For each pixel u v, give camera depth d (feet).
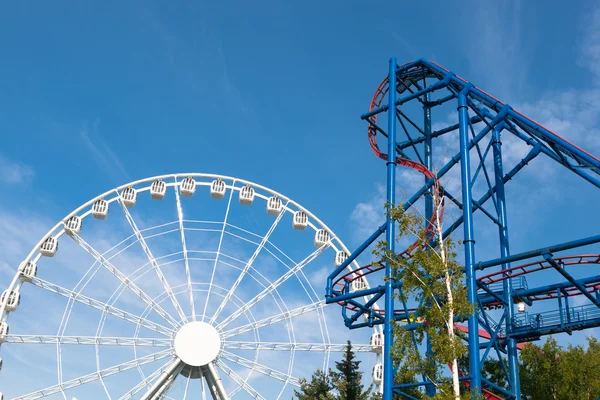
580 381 176.04
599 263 151.23
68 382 211.61
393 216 130.00
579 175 158.81
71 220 239.50
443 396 106.52
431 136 212.84
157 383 216.54
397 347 116.57
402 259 126.52
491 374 199.21
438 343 110.52
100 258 226.17
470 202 153.79
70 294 221.46
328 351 224.12
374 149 218.18
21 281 230.89
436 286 118.42
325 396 201.57
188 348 222.07
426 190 179.22
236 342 226.58
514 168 185.57
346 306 199.93
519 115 166.91
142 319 224.12
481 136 173.17
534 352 186.91
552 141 160.35
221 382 219.41
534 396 185.26
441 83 185.57
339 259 239.71
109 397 210.79
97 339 217.56
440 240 124.26
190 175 254.06
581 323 152.97
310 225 251.60
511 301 168.55
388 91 191.62
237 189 257.55
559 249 138.00
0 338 213.87
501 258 144.87
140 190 250.78
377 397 202.90
